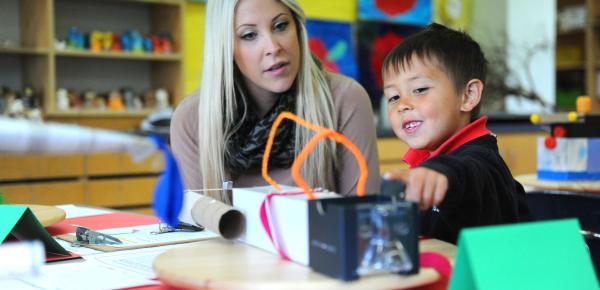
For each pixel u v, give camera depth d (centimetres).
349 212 69
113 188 385
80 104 418
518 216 115
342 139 80
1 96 393
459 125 125
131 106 431
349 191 151
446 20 553
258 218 88
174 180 76
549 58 586
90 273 96
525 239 69
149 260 105
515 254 68
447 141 117
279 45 140
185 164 155
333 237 70
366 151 153
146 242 119
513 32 575
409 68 123
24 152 68
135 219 151
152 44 432
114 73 445
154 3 447
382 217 69
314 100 148
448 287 70
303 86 148
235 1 139
